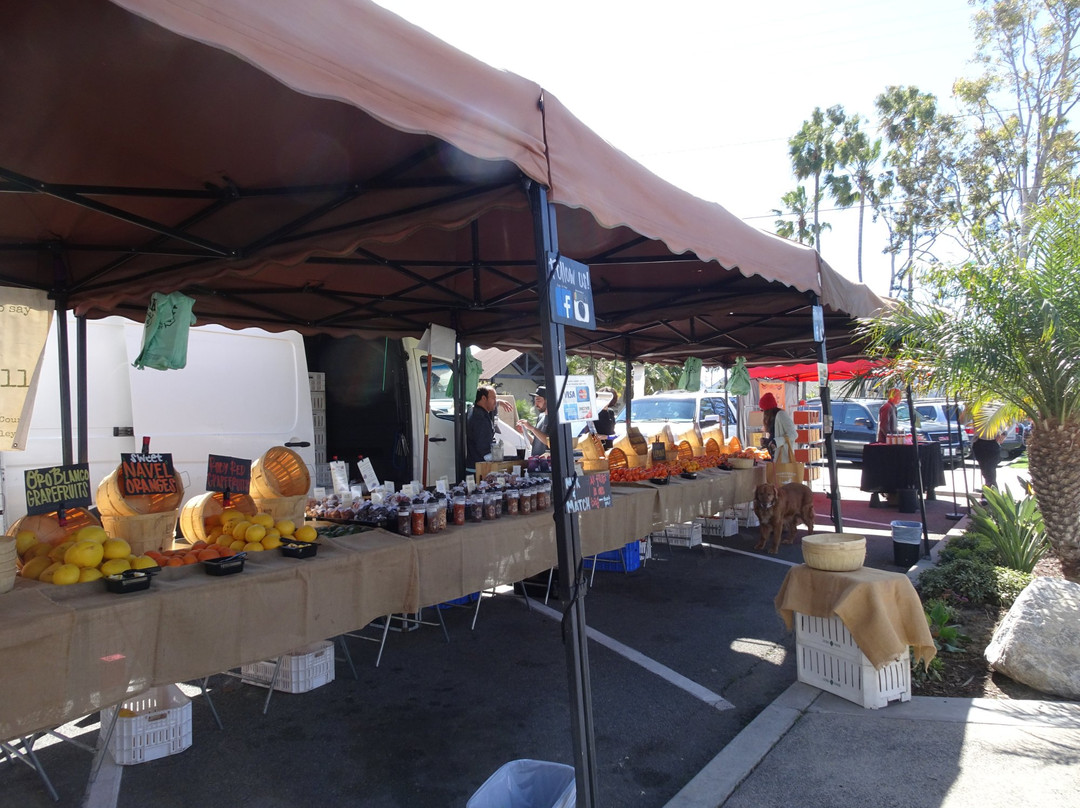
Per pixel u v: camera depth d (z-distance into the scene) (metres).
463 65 2.16
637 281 5.87
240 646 2.87
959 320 5.74
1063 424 5.59
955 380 5.77
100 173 2.89
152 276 4.12
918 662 4.05
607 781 3.15
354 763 3.28
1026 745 3.27
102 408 5.55
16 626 2.17
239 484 3.88
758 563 7.47
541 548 4.73
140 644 2.53
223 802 2.93
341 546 3.56
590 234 4.61
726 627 5.32
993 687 4.00
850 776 3.06
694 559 7.64
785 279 4.64
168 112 2.42
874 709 3.74
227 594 2.81
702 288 5.96
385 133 2.57
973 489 14.07
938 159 26.59
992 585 5.36
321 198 3.10
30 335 4.13
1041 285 5.26
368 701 3.96
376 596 3.53
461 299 5.90
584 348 9.17
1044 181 21.50
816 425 14.45
